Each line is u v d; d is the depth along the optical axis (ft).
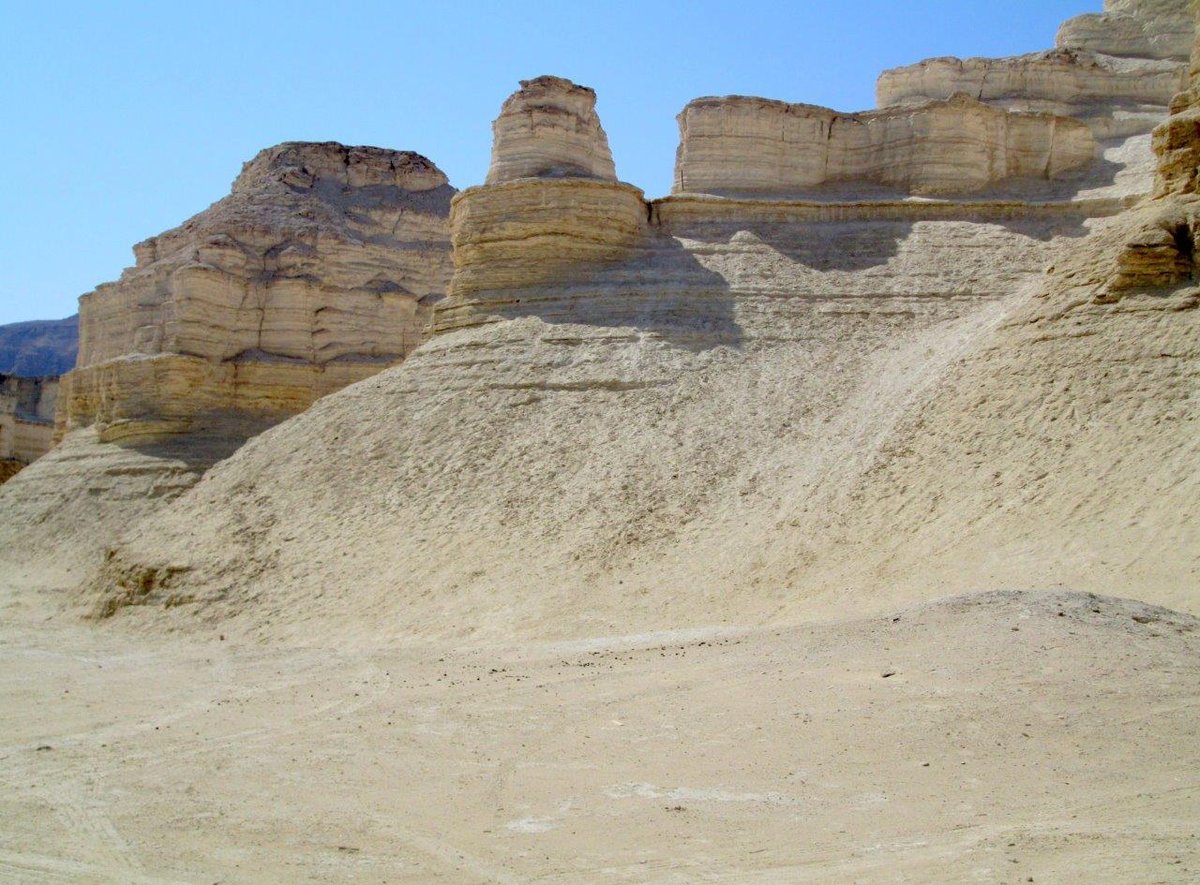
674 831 37.88
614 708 53.98
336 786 46.42
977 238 123.13
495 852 37.35
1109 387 79.41
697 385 107.45
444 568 93.81
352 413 120.98
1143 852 32.60
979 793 38.52
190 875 36.86
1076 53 157.58
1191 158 89.66
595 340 115.75
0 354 527.81
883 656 52.85
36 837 41.83
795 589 76.64
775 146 139.95
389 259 187.32
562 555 90.38
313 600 96.22
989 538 72.43
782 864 34.40
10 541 154.51
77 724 63.67
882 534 78.79
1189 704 43.93
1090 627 51.57
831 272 121.29
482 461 105.91
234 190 213.46
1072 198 130.82
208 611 100.48
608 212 127.34
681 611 78.23
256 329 173.06
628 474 97.91
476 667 68.85
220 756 53.11
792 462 94.17
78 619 111.55
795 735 45.73
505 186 128.06
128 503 150.71
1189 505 66.80
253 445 126.31
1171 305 81.82
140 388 165.48
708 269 122.62
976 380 88.12
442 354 122.62
